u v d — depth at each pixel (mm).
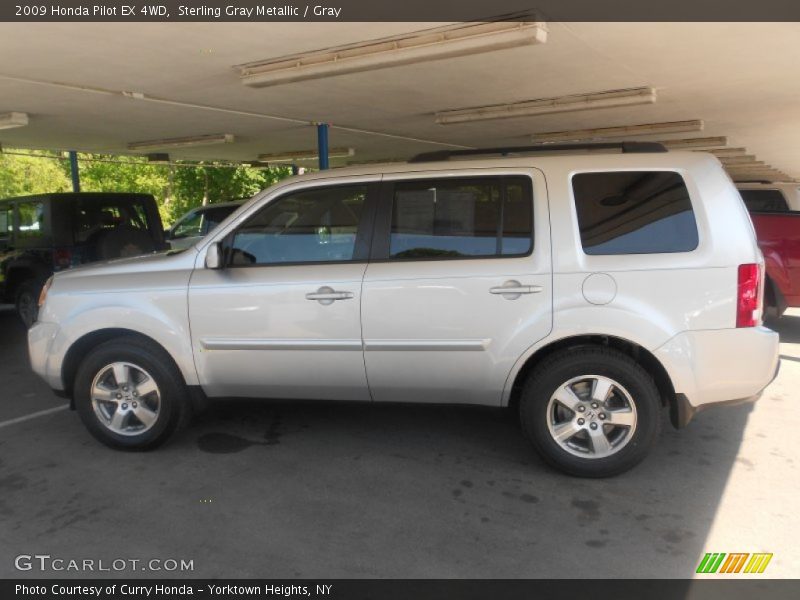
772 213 7379
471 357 3859
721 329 3604
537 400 3820
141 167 27094
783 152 18797
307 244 4152
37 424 4980
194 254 4297
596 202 3773
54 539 3275
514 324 3770
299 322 4035
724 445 4352
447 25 5781
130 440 4328
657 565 2980
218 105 9344
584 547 3137
